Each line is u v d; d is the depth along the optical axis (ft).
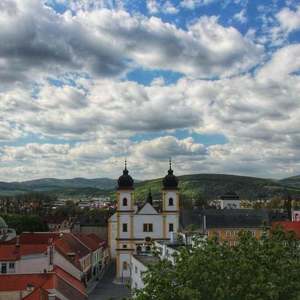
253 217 600.80
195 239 154.51
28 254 327.26
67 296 236.22
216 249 138.62
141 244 491.72
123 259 488.02
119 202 498.28
